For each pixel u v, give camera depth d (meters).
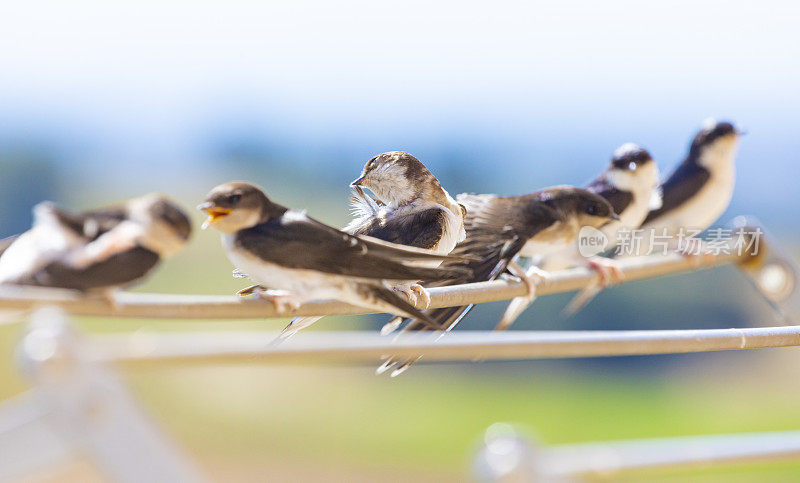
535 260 4.14
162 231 3.75
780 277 4.23
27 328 3.67
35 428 3.67
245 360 3.69
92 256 3.74
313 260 3.79
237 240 3.80
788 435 3.94
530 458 3.86
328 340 3.71
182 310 3.76
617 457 3.90
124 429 3.67
